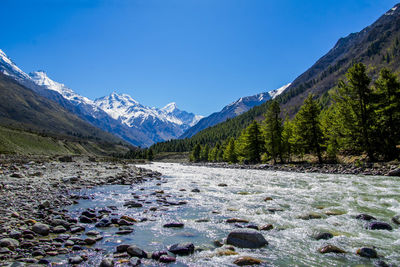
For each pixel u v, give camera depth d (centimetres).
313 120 4584
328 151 4306
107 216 1085
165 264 618
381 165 3030
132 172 3422
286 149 5594
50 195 1499
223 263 627
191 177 3094
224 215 1122
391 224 957
